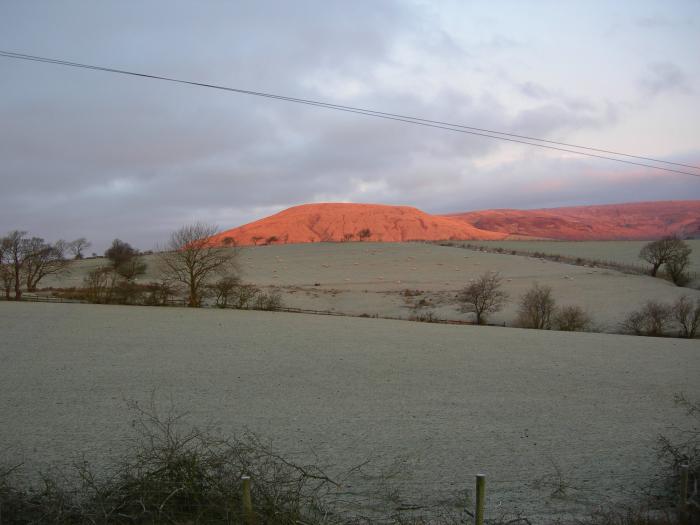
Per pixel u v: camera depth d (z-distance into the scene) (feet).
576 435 57.93
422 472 46.42
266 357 101.55
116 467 44.80
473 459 50.11
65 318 147.54
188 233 201.46
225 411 66.23
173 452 32.73
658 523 32.19
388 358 102.58
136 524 29.60
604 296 223.10
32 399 70.28
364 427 60.18
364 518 33.19
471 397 74.84
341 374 88.38
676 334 173.68
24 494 32.63
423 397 74.38
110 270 261.44
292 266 315.99
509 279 262.26
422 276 278.87
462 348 115.85
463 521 34.83
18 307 168.66
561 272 276.62
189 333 128.26
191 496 30.91
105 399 70.79
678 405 70.90
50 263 247.50
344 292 244.22
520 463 49.08
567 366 97.60
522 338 133.39
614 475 45.73
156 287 203.00
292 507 30.53
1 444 52.11
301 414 65.31
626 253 349.41
